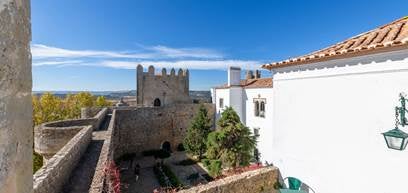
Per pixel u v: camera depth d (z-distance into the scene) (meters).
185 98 41.97
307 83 8.07
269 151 22.39
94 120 17.64
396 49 5.78
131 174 22.97
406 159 5.71
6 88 1.32
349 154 6.88
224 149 19.55
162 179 20.62
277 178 9.25
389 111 6.01
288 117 8.75
